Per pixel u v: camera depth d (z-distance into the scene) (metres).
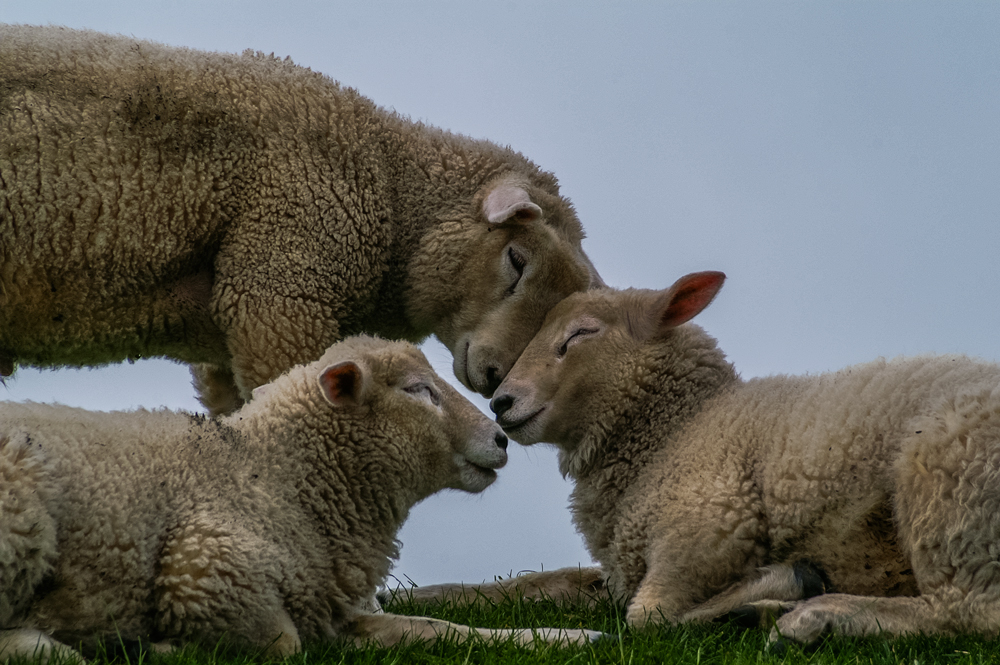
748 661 10.57
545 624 13.19
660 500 13.60
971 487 11.63
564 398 14.95
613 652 10.98
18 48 15.12
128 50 15.73
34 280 14.67
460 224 16.91
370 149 16.50
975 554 11.59
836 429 12.57
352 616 12.37
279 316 15.34
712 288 14.80
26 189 14.46
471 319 16.94
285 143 15.73
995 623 11.44
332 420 12.67
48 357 15.58
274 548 11.45
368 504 12.88
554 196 17.86
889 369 13.01
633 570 13.99
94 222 14.73
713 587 13.02
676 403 14.57
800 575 12.66
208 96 15.52
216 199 15.31
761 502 12.94
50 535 10.37
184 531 11.01
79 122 14.79
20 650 9.84
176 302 15.55
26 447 10.41
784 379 14.11
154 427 11.65
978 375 12.44
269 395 12.87
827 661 10.66
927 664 10.44
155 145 15.08
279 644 11.23
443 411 13.40
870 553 12.55
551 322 15.61
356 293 16.23
